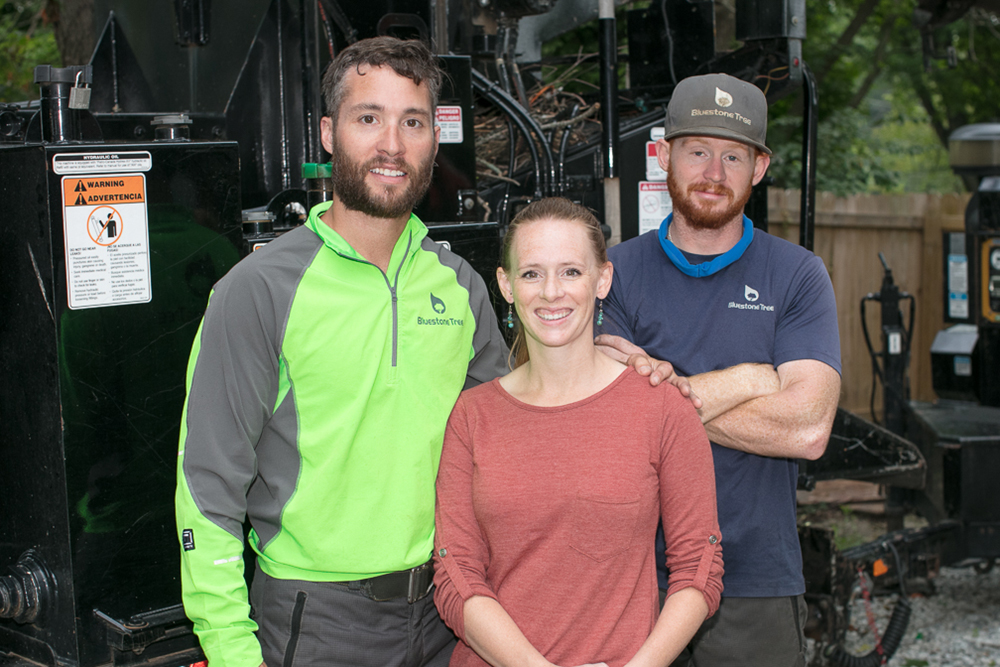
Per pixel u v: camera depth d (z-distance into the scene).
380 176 1.84
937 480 4.49
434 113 1.93
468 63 2.81
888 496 4.89
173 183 2.00
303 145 2.88
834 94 8.98
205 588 1.76
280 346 1.83
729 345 2.29
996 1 5.07
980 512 4.39
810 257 2.32
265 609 1.94
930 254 7.08
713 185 2.23
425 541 1.98
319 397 1.86
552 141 3.39
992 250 4.98
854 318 6.93
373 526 1.90
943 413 4.89
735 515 2.28
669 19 3.55
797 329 2.28
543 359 1.91
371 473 1.90
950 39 9.18
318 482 1.86
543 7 3.39
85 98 2.00
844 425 3.64
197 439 1.79
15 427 2.00
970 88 9.79
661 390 1.92
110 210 1.92
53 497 1.93
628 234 3.30
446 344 1.99
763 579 2.28
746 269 2.30
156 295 1.99
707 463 1.91
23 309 1.93
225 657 1.77
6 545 2.08
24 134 2.23
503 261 1.98
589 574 1.82
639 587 1.86
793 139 8.34
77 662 1.95
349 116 1.85
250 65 2.89
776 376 2.25
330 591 1.91
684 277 2.31
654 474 1.87
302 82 2.85
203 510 1.78
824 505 6.02
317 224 1.88
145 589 2.02
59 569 1.95
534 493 1.83
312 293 1.84
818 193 6.69
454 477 1.93
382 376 1.89
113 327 1.94
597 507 1.81
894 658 4.29
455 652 2.00
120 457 1.97
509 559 1.86
